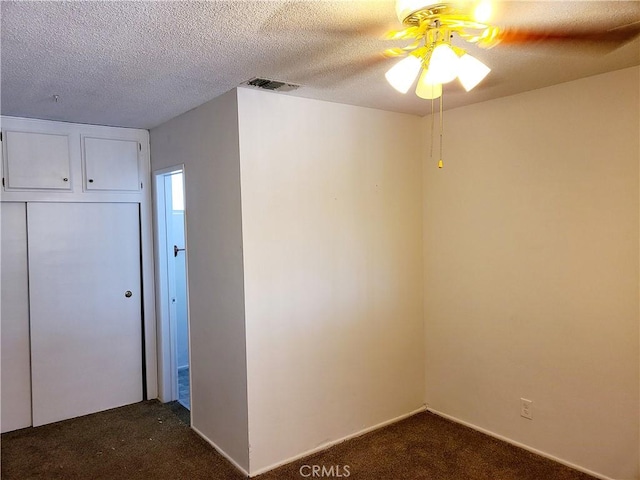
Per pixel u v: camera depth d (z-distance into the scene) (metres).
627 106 2.49
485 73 1.74
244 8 1.65
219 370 3.02
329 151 3.10
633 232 2.50
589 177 2.65
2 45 1.97
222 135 2.85
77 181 3.56
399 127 3.48
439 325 3.56
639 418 2.53
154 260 3.94
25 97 2.80
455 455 2.96
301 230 2.97
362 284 3.29
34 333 3.47
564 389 2.81
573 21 1.82
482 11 1.50
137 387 3.94
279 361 2.88
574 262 2.74
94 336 3.72
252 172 2.75
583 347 2.72
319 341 3.07
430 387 3.66
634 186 2.49
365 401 3.33
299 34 1.90
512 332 3.06
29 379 3.47
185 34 1.89
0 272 3.34
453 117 3.36
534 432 2.97
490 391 3.22
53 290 3.53
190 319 3.35
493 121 3.10
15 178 3.31
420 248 3.64
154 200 3.86
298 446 2.98
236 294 2.80
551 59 2.30
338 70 2.39
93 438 3.28
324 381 3.11
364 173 3.29
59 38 1.91
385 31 1.88
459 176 3.35
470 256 3.30
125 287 3.86
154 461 2.96
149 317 3.95
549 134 2.81
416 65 1.71
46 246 3.49
